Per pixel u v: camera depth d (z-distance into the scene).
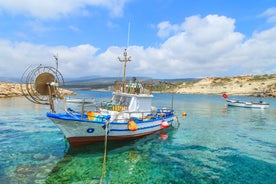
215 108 46.25
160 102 62.69
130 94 15.96
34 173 9.03
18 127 18.55
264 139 17.34
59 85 12.04
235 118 30.72
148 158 11.70
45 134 16.05
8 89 56.16
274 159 12.16
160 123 18.25
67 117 11.34
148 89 18.33
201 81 163.62
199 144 15.15
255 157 12.46
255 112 39.91
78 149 12.45
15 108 31.80
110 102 16.75
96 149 12.71
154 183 8.66
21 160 10.53
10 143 13.52
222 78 155.88
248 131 20.80
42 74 11.41
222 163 11.33
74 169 9.68
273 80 117.25
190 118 29.58
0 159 10.61
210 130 20.78
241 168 10.67
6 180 8.25
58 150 12.23
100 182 8.51
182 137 17.25
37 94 11.49
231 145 15.15
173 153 12.79
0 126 18.88
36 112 28.48
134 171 9.82
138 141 15.27
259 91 107.06
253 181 9.21
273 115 35.19
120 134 13.72
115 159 11.27
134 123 14.02
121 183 8.52
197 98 89.69
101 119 12.69
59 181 8.40
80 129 11.87
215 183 8.91
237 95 112.56
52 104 11.85
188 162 11.31
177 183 8.75
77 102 39.84
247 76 143.75
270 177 9.66
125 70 17.41
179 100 74.38
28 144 13.34
